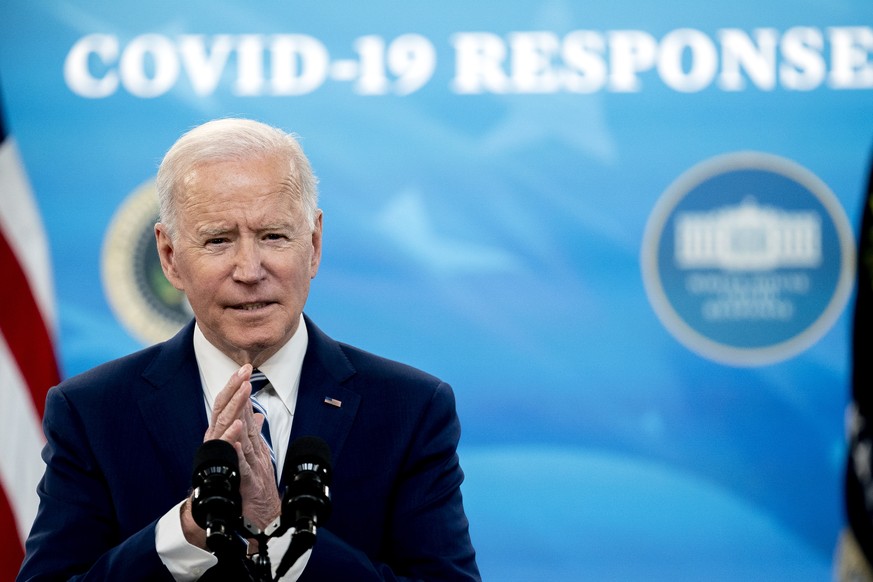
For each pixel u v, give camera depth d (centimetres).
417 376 805
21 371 1688
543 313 1706
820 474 1689
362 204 1712
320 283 1705
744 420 1695
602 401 1698
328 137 1719
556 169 1716
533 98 1722
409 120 1722
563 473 1692
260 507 677
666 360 1700
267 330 722
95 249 1719
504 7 1727
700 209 1711
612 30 1723
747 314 1703
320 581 703
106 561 694
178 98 1730
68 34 1739
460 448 1697
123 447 757
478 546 1688
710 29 1723
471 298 1708
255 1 1733
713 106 1720
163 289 1717
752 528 1686
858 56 1722
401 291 1708
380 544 764
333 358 792
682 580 1686
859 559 1677
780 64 1722
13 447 1681
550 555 1686
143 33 1736
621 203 1712
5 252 1705
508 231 1712
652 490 1691
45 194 1723
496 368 1698
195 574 680
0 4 1744
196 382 776
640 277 1706
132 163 1728
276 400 770
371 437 773
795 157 1716
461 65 1725
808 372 1700
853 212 1709
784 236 1708
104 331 1709
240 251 706
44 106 1734
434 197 1716
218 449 605
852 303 1702
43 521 747
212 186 707
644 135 1719
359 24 1730
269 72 1725
